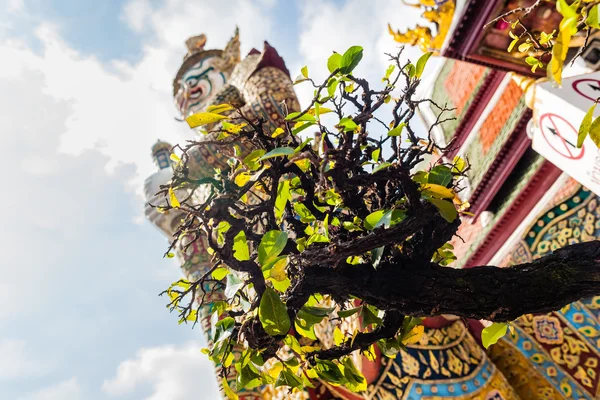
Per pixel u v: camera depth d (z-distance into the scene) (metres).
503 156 7.96
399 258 2.56
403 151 2.50
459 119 10.39
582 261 2.62
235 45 13.05
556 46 1.52
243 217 2.42
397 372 6.51
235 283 2.40
